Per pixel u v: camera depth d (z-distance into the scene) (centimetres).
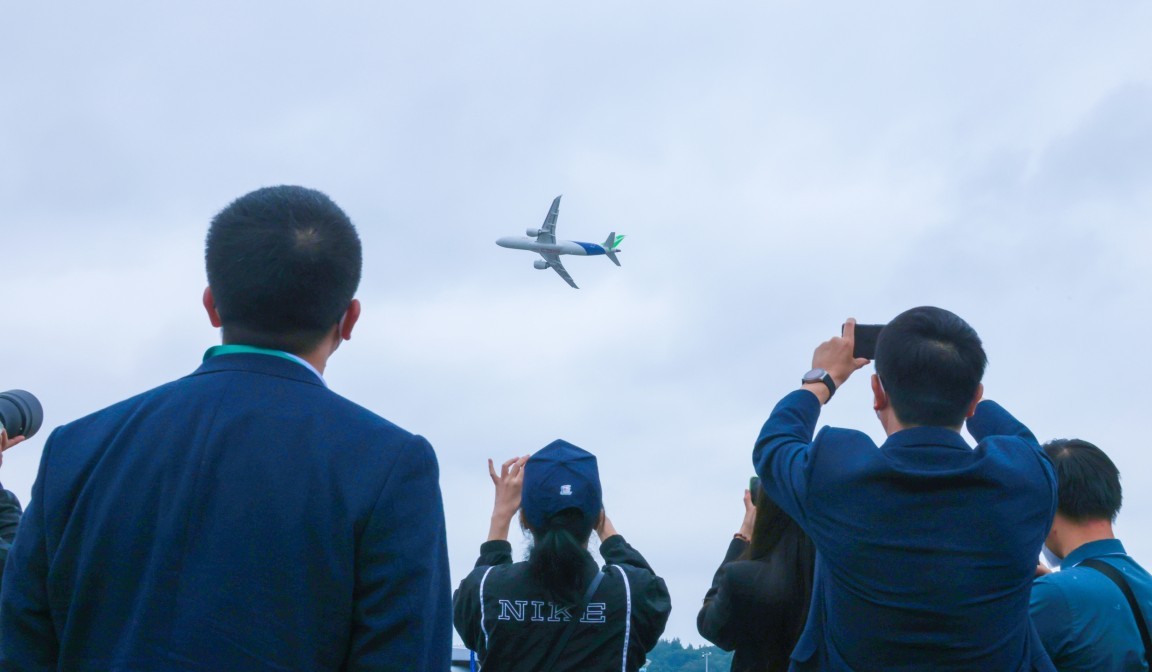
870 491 420
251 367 339
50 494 322
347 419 335
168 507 310
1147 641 520
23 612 318
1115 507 565
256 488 312
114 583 306
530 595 564
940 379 436
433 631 318
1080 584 525
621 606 563
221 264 347
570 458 592
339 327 374
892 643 411
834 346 515
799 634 529
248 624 299
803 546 534
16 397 539
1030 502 422
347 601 312
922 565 407
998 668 410
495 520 642
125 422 332
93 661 303
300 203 357
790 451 456
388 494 319
